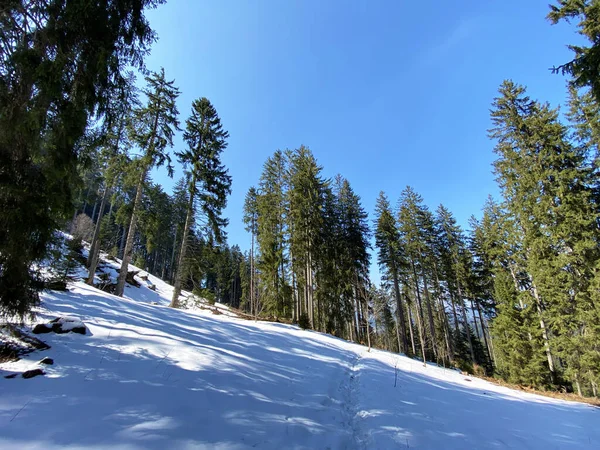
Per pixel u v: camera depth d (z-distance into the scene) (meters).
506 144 18.44
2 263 4.59
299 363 9.80
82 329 6.77
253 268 28.97
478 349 34.75
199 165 18.14
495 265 24.14
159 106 15.88
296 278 26.52
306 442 4.49
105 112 6.21
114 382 4.82
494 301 30.03
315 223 25.12
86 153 6.11
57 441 3.11
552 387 17.70
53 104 5.14
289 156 28.67
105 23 5.40
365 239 29.50
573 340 14.57
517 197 18.02
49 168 4.97
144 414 4.02
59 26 5.01
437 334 32.69
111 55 5.63
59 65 4.82
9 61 4.61
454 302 33.03
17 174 4.82
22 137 4.70
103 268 24.03
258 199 27.88
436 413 7.17
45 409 3.70
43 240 5.01
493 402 9.95
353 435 5.32
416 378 11.56
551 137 16.45
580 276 14.78
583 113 16.53
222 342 9.65
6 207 4.55
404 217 29.98
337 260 27.16
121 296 13.81
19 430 3.18
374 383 9.32
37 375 4.54
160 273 47.72
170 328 9.34
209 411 4.59
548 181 16.19
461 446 5.29
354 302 29.41
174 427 3.85
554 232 15.59
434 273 31.23
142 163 14.77
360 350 15.98
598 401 13.98
